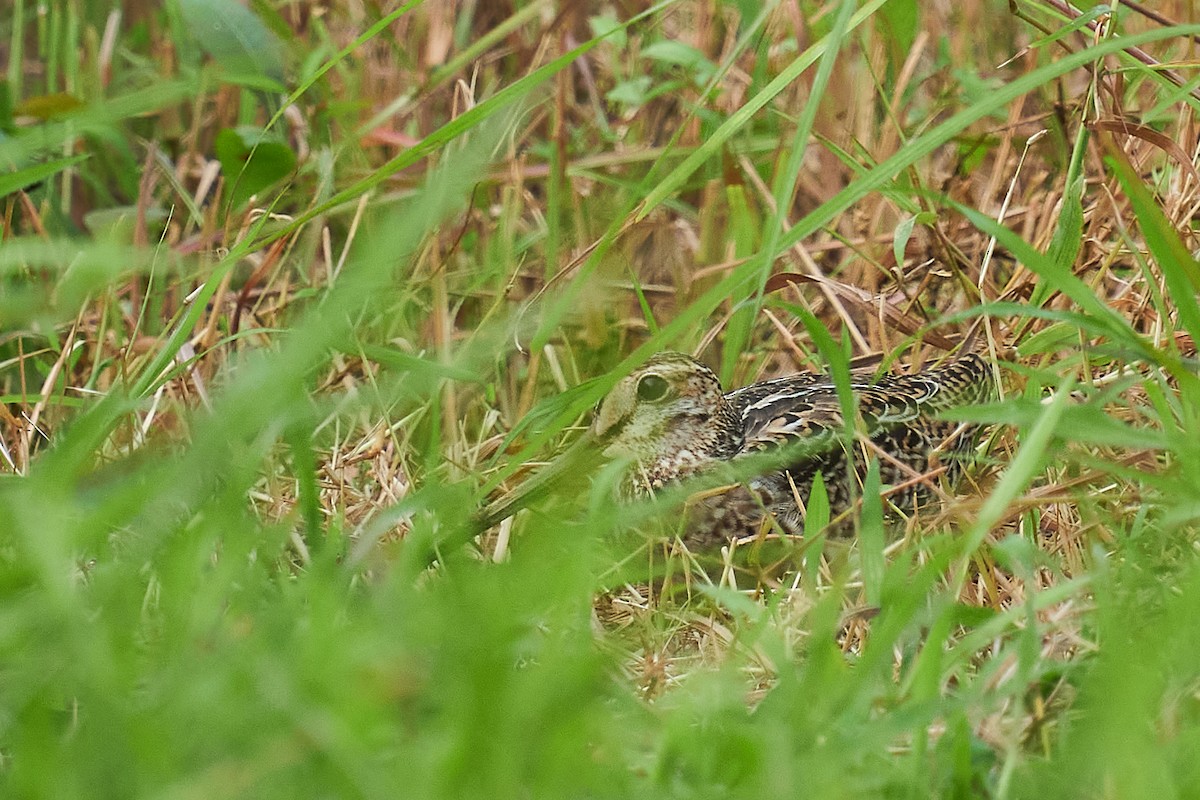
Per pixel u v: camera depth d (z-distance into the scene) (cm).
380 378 1051
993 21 1329
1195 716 603
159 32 1470
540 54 1253
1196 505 677
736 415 1040
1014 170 1191
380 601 653
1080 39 1153
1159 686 609
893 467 998
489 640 580
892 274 1123
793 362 1170
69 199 1299
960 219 1150
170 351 867
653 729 626
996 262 1170
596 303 1068
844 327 1072
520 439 1028
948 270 1127
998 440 991
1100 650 640
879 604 712
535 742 547
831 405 1012
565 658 615
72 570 729
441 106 1345
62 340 1122
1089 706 605
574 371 1062
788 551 882
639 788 562
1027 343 985
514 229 1156
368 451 966
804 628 770
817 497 837
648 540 902
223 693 566
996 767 611
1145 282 985
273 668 561
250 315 1127
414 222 634
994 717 628
